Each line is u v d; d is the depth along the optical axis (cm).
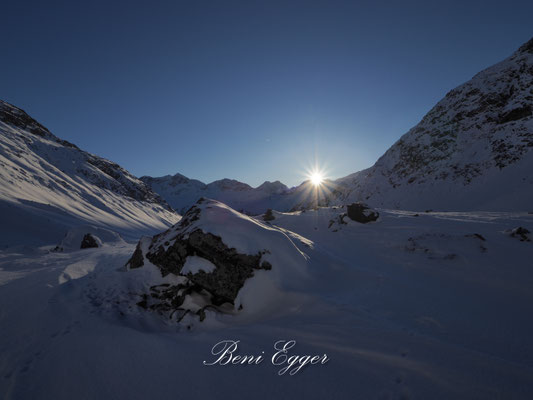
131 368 314
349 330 359
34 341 389
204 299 544
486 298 500
